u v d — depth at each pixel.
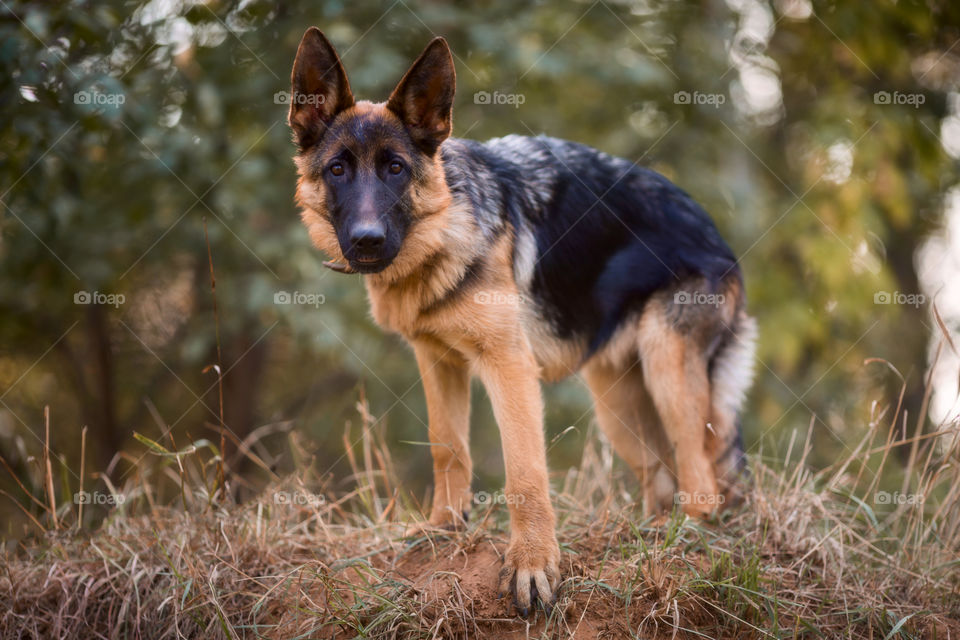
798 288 8.05
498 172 3.42
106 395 7.61
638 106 7.22
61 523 3.65
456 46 6.15
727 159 7.96
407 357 7.49
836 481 3.54
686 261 3.67
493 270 3.05
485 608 2.70
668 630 2.69
